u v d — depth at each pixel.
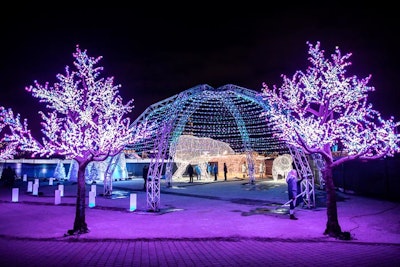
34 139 10.98
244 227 11.45
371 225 11.59
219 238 9.87
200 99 24.58
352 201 17.03
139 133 12.78
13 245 9.13
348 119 10.42
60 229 11.57
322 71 10.82
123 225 11.93
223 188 24.86
